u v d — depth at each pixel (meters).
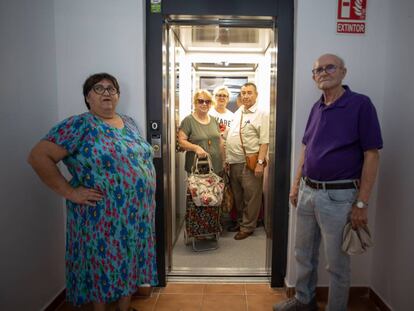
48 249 1.80
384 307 1.78
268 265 2.20
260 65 3.22
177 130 2.81
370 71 1.79
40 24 1.67
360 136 1.40
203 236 2.70
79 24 1.80
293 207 1.91
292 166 1.90
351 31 1.77
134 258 1.47
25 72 1.56
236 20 1.93
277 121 1.93
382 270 1.81
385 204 1.78
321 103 1.55
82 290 1.42
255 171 2.78
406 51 1.59
